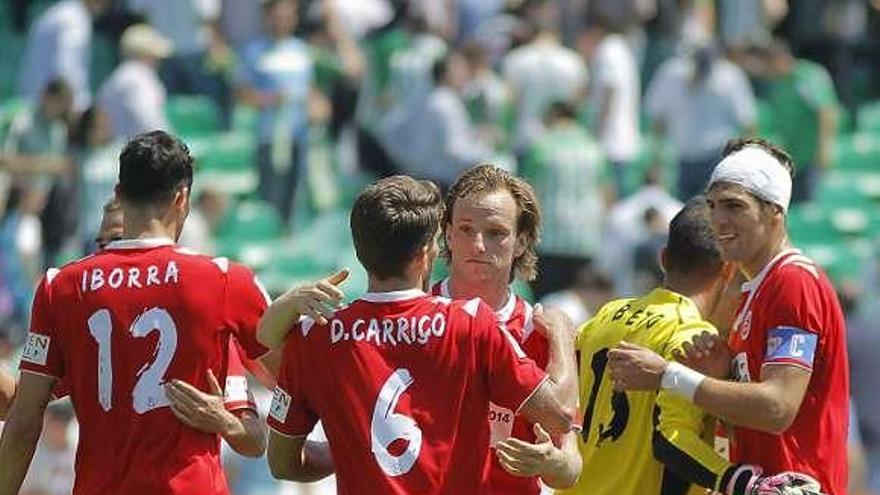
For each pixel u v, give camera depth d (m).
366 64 62.34
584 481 25.31
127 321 23.38
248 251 58.88
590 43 62.72
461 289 23.98
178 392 23.19
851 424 46.47
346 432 22.47
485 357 22.59
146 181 23.66
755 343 24.52
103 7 62.44
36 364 23.61
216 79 63.56
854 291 52.09
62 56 61.19
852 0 69.19
